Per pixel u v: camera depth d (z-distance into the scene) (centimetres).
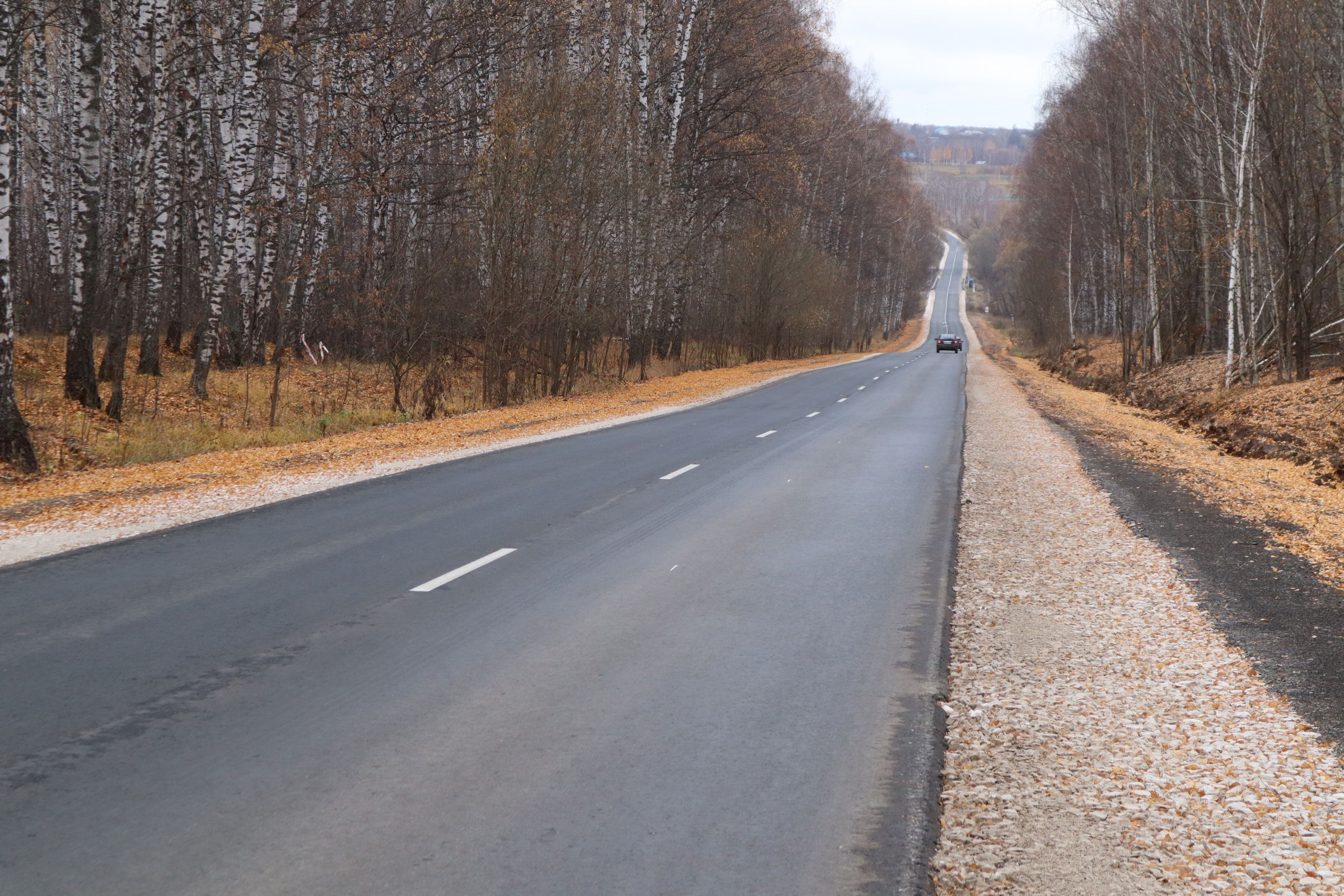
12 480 1358
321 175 2972
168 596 736
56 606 705
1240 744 490
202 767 442
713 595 774
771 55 4338
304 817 396
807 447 1805
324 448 1697
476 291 2898
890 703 546
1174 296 4294
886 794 432
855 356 7819
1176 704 545
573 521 1075
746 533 1020
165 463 1520
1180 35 3306
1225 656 629
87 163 1928
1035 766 463
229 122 2953
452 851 373
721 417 2442
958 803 426
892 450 1759
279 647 621
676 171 4206
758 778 445
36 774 430
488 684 562
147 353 2523
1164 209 3866
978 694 561
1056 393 3700
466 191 2988
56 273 3291
